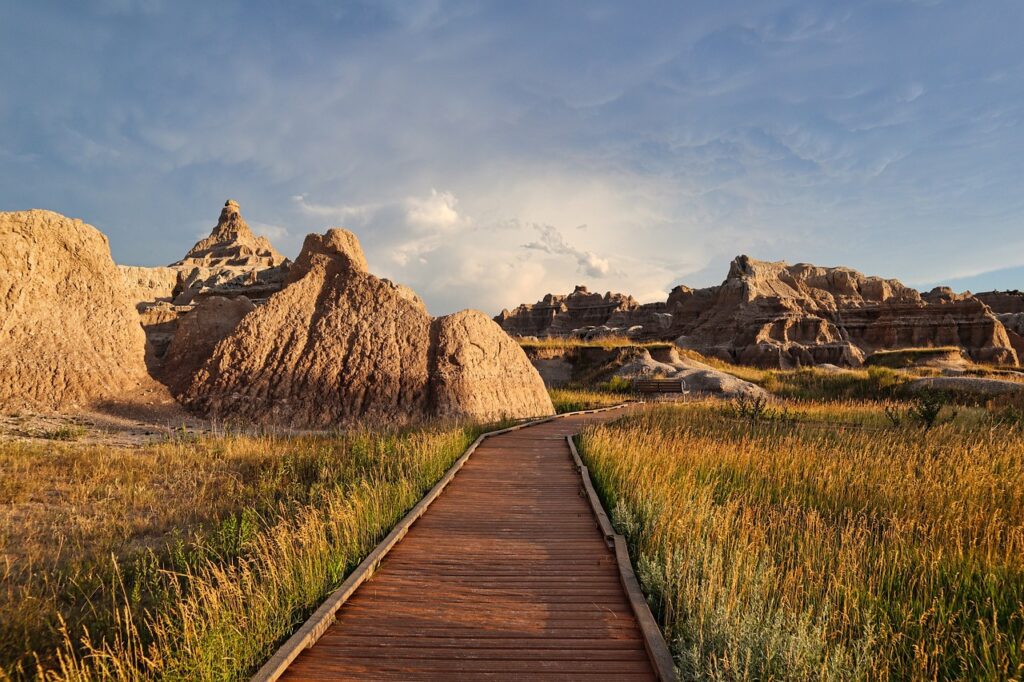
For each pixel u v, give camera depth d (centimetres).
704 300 11356
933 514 846
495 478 1256
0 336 2030
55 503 980
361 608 571
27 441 1468
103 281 2419
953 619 518
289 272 2809
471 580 651
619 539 754
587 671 453
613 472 1149
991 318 8650
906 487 995
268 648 477
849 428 1839
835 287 11550
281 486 1119
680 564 582
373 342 2431
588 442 1586
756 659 423
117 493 1042
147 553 726
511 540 805
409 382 2345
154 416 2092
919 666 453
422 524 889
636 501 907
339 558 663
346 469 1193
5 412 1834
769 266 11544
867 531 744
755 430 1750
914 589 612
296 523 817
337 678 439
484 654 478
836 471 1123
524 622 540
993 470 1066
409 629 524
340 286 2625
